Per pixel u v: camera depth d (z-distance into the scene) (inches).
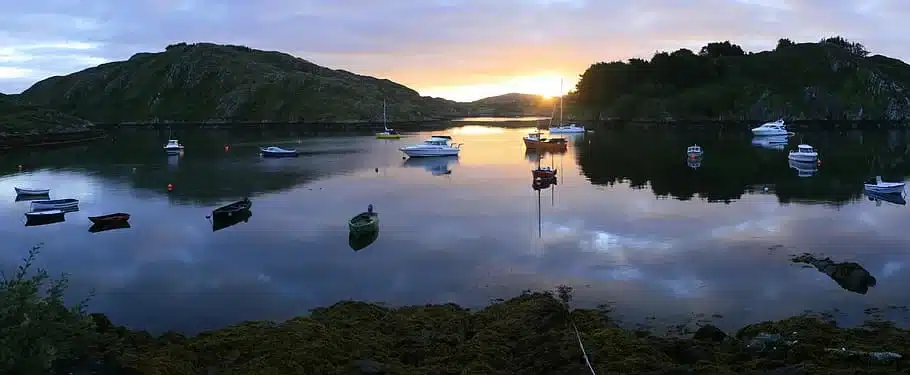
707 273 848.3
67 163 2571.4
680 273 850.1
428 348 538.9
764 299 734.5
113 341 510.3
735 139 3710.6
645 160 2490.2
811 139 3619.6
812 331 578.6
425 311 679.7
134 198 1604.3
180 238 1119.0
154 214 1365.7
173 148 3166.8
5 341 339.6
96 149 3378.4
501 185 1777.8
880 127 4835.1
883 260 903.7
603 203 1432.1
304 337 552.4
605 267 885.8
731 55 6924.2
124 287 829.8
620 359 503.2
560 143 3034.0
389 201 1494.8
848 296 740.0
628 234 1093.8
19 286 371.2
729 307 708.0
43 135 3804.1
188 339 580.4
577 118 6619.1
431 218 1264.8
